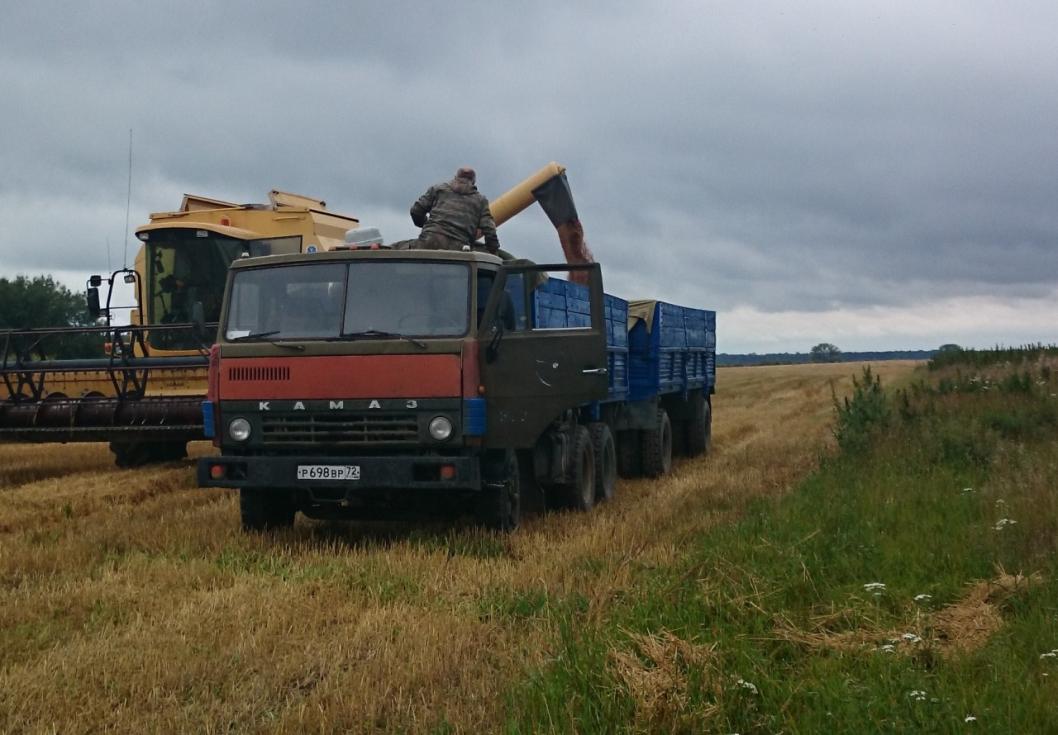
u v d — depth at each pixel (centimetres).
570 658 540
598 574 796
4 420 1440
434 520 1026
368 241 1075
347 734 503
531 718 486
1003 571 724
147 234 1759
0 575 852
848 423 1551
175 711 539
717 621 629
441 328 955
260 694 561
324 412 956
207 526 1072
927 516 920
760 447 1970
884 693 494
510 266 981
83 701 556
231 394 979
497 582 784
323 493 984
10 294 5128
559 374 1001
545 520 1094
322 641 650
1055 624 593
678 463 1780
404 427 949
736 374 6744
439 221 1125
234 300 1003
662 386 1605
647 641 565
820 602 687
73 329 1438
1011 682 503
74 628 700
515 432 975
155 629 677
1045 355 2880
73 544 968
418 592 771
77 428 1418
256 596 757
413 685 563
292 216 1809
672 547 880
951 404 1753
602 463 1275
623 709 482
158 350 1723
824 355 13550
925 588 703
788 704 496
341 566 852
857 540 827
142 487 1410
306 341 967
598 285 1025
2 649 645
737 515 1045
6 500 1284
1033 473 1052
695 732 469
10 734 515
